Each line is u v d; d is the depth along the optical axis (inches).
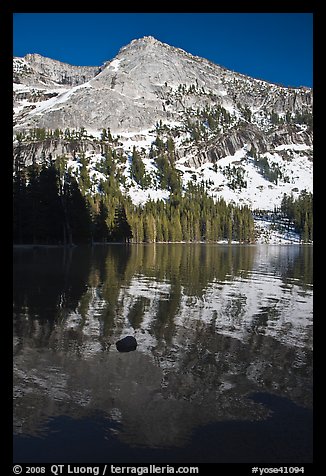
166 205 7204.7
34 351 695.7
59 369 613.3
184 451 405.4
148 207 6781.5
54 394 526.0
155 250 4109.3
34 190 3855.8
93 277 1696.6
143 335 817.5
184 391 542.6
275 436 431.8
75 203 4291.3
